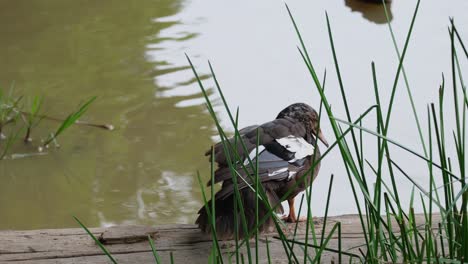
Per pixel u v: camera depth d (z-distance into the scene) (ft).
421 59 40.45
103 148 35.14
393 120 34.86
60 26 48.26
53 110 38.09
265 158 20.80
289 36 44.93
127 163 34.04
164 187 31.96
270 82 39.14
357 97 36.83
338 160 33.09
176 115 37.35
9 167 33.78
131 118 37.22
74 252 18.74
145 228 19.80
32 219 29.71
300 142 21.74
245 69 40.91
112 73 41.55
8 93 39.37
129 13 50.21
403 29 44.57
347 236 19.74
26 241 19.24
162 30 46.91
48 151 35.14
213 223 14.98
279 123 22.53
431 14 46.80
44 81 40.91
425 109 35.50
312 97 37.14
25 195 31.83
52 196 31.65
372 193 30.40
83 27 48.11
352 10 48.52
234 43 44.45
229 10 50.06
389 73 39.06
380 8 48.34
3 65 42.93
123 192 31.83
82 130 36.65
